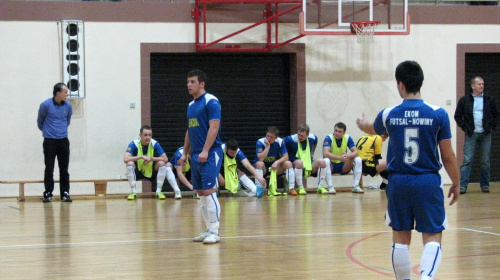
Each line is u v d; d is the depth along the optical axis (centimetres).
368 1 1271
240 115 1363
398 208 418
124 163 1288
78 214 940
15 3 1250
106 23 1280
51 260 579
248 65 1365
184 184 1299
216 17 1309
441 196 415
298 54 1338
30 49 1255
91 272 525
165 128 1334
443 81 1394
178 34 1301
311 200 1114
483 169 1211
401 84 426
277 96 1380
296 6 1250
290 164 1225
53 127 1117
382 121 431
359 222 815
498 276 503
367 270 521
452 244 650
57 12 1262
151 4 1292
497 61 1440
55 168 1270
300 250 616
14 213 961
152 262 564
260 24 1321
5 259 586
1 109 1248
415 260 566
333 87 1355
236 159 1208
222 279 491
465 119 1184
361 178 1328
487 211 927
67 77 1239
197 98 661
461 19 1398
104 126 1281
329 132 1355
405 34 1274
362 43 1360
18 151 1254
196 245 652
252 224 805
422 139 414
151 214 931
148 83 1295
